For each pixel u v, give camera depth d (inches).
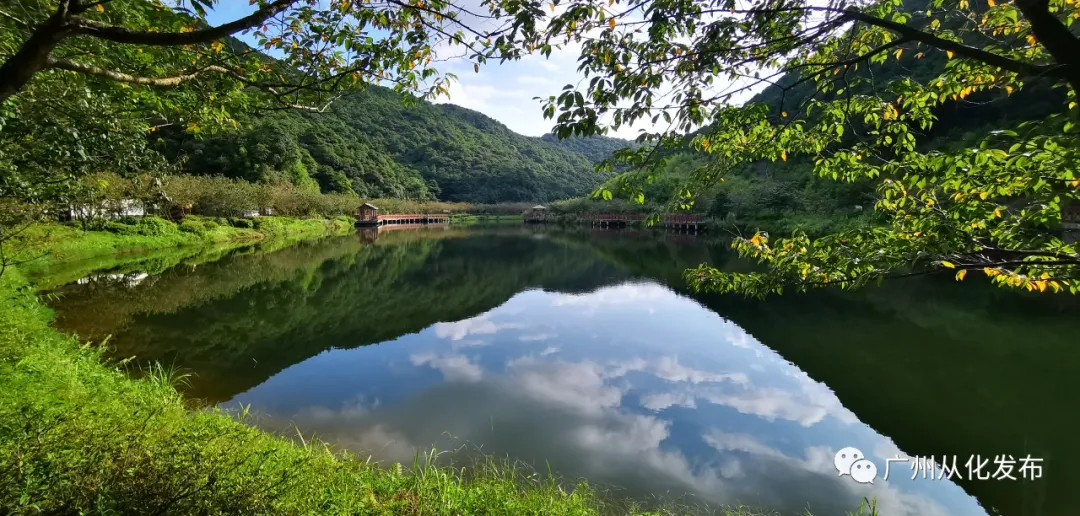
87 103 133.1
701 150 143.9
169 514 92.0
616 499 195.0
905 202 114.6
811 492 203.0
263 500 104.5
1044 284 99.1
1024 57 97.5
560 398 300.8
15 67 62.5
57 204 223.3
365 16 102.5
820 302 552.7
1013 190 87.7
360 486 143.9
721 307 557.6
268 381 322.7
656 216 143.6
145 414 159.8
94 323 436.1
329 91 115.4
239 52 108.7
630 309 565.0
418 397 298.8
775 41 85.7
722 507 191.8
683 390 316.5
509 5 87.2
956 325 437.7
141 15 98.6
